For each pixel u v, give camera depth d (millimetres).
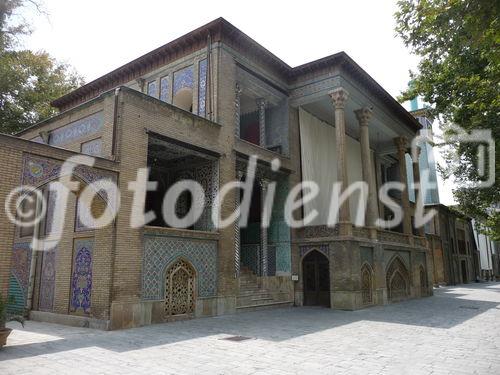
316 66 16703
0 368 5883
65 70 23156
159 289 10680
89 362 6324
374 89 18469
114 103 10422
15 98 20094
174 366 6133
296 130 17438
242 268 16000
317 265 16125
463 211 16359
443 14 6184
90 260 10195
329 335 9109
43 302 11398
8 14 16156
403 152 21953
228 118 13805
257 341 8227
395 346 7879
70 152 9125
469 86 11672
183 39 14633
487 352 7348
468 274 40219
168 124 11562
